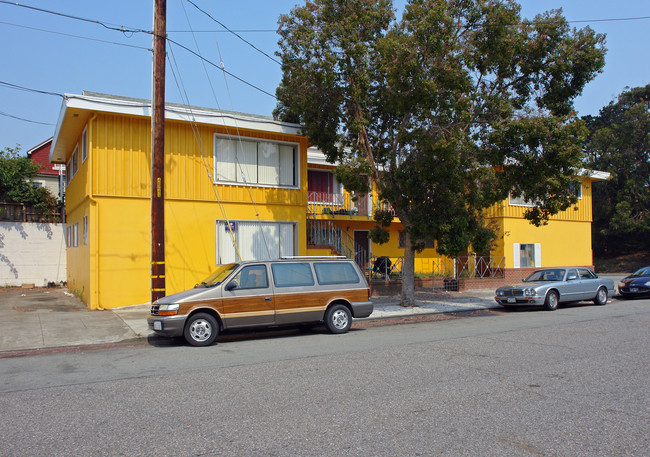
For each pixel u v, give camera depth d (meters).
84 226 16.45
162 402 6.10
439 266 25.66
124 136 15.49
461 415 5.51
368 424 5.23
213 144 16.78
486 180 15.23
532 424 5.23
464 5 14.16
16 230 22.23
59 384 7.07
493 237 16.78
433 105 13.45
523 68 14.98
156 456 4.45
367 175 15.73
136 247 15.52
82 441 4.82
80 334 11.27
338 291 11.55
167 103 16.73
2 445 4.73
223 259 16.88
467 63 13.64
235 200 17.14
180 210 16.17
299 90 15.10
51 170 30.22
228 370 7.80
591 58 14.26
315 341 10.52
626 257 45.28
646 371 7.51
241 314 10.46
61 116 15.84
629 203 40.91
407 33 13.91
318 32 14.61
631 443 4.72
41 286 22.47
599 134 42.25
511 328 12.06
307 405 5.90
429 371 7.54
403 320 14.23
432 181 14.12
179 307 10.01
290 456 4.43
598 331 11.34
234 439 4.84
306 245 19.16
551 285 16.14
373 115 16.12
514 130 13.27
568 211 27.64
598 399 6.11
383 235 16.64
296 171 18.44
